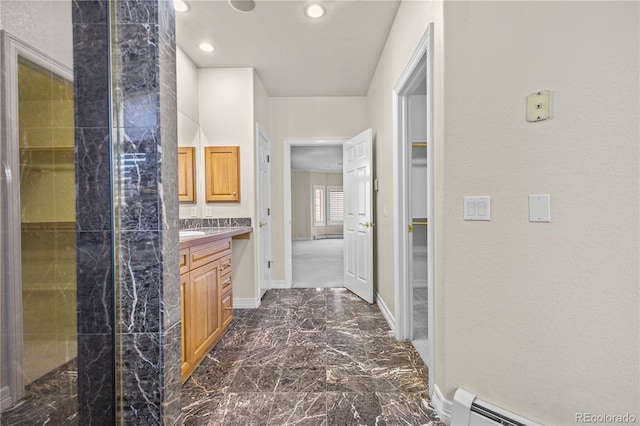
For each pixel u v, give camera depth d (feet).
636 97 3.35
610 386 3.57
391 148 8.21
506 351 4.27
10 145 3.39
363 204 10.84
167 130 4.11
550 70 3.83
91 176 3.83
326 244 30.58
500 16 4.20
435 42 5.00
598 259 3.59
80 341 3.82
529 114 3.98
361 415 4.88
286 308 10.06
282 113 12.68
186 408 5.06
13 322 3.45
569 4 3.70
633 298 3.42
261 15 7.34
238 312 9.70
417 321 8.89
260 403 5.18
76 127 3.76
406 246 7.59
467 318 4.58
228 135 10.12
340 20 7.58
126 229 3.94
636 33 3.33
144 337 3.95
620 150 3.44
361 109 12.67
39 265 3.57
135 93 3.91
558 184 3.81
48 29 3.57
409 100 7.52
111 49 3.88
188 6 6.98
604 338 3.59
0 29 3.30
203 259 6.57
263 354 6.89
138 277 3.94
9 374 3.44
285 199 12.76
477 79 4.39
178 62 8.89
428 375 5.81
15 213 3.44
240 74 10.07
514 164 4.12
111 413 3.95
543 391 4.00
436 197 5.01
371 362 6.51
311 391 5.50
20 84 3.43
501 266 4.27
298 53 9.19
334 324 8.64
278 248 12.79
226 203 10.20
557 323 3.88
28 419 3.51
